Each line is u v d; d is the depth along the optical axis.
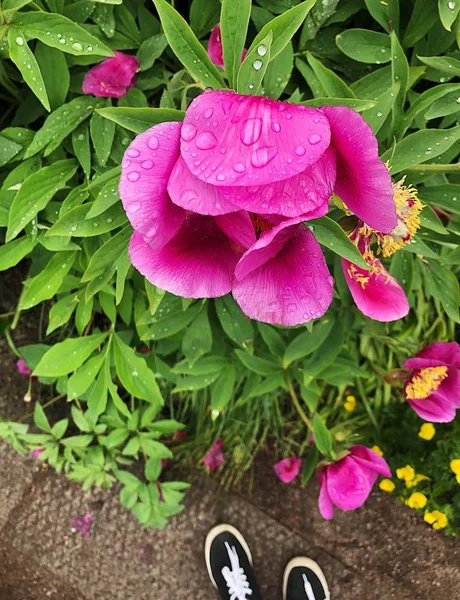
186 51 0.61
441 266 0.88
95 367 0.93
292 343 0.90
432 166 0.68
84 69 0.84
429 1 0.75
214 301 0.98
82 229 0.73
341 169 0.52
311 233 0.54
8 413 1.18
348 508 0.87
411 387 0.88
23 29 0.68
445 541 1.23
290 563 1.25
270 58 0.57
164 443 1.24
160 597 1.25
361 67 0.84
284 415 1.24
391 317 0.65
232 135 0.47
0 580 1.26
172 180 0.48
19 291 1.13
